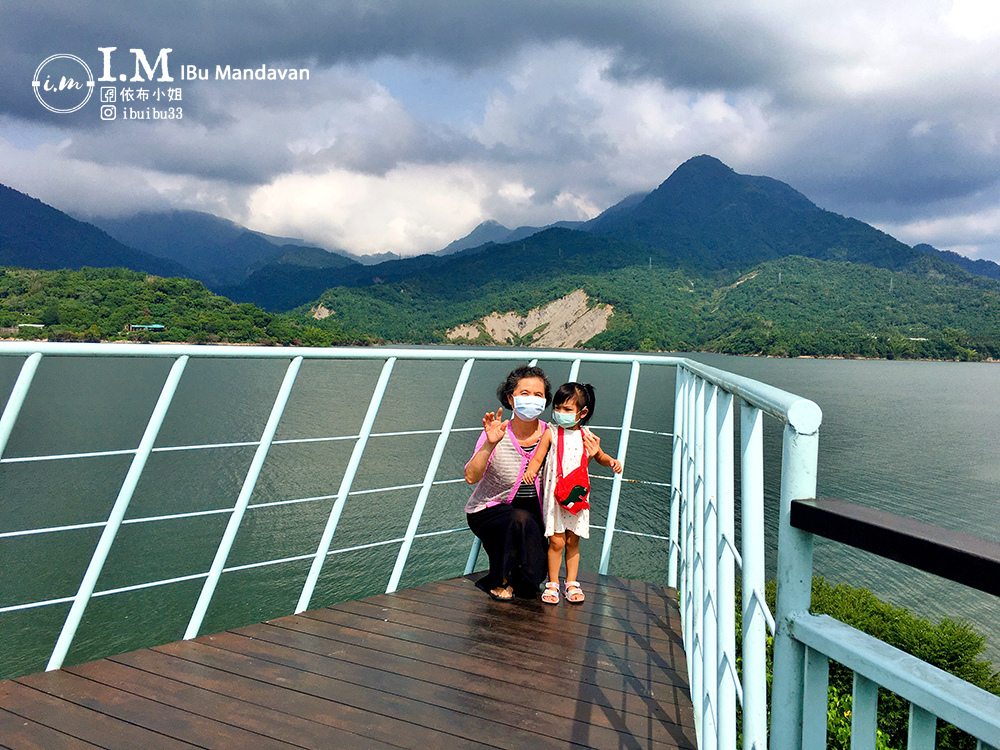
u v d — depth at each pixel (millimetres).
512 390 3006
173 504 32312
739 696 1164
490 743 1952
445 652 2551
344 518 31781
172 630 20312
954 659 16938
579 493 2959
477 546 3545
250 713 2090
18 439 43031
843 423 68750
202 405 61719
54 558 25578
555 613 2973
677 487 3311
